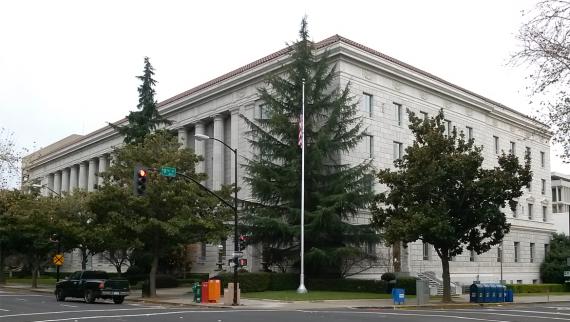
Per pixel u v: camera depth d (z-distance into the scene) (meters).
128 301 35.25
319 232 40.53
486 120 64.06
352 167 44.62
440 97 57.47
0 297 37.62
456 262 56.91
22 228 51.97
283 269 44.72
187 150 39.59
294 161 42.06
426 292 32.75
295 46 44.84
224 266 55.62
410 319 22.45
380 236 41.25
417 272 50.75
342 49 47.22
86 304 31.44
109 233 38.53
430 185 33.34
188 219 36.88
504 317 24.27
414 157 34.34
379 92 50.66
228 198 40.59
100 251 53.47
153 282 38.62
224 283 39.25
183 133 63.91
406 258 50.22
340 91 46.62
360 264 45.34
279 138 47.69
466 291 50.09
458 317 23.86
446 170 33.25
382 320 21.78
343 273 44.03
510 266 65.31
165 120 55.03
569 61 16.59
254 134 46.66
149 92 53.94
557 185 102.00
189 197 37.28
